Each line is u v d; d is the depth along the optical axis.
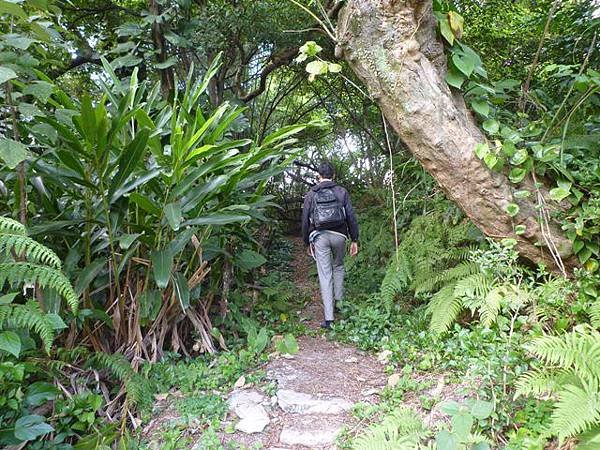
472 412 1.75
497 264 2.41
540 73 3.82
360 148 8.37
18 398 1.94
